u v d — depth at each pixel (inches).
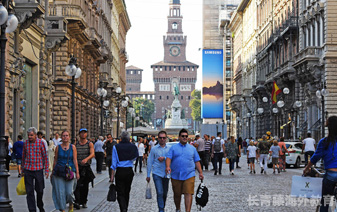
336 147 557.6
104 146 2070.6
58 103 2561.5
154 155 798.5
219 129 3895.2
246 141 4106.8
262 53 4286.4
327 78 2623.0
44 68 2154.3
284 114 3531.0
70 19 2546.8
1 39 753.0
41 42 2130.9
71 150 791.7
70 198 788.0
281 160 1902.1
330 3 2623.0
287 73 3225.9
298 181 587.8
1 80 754.2
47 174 793.6
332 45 2623.0
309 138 1834.4
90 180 893.2
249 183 1425.9
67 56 2613.2
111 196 771.4
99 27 3828.7
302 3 3058.6
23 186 786.8
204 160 2119.8
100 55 3595.0
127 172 783.1
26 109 2001.7
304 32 3061.0
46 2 2261.3
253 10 4911.4
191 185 735.7
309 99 2915.8
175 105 6574.8
